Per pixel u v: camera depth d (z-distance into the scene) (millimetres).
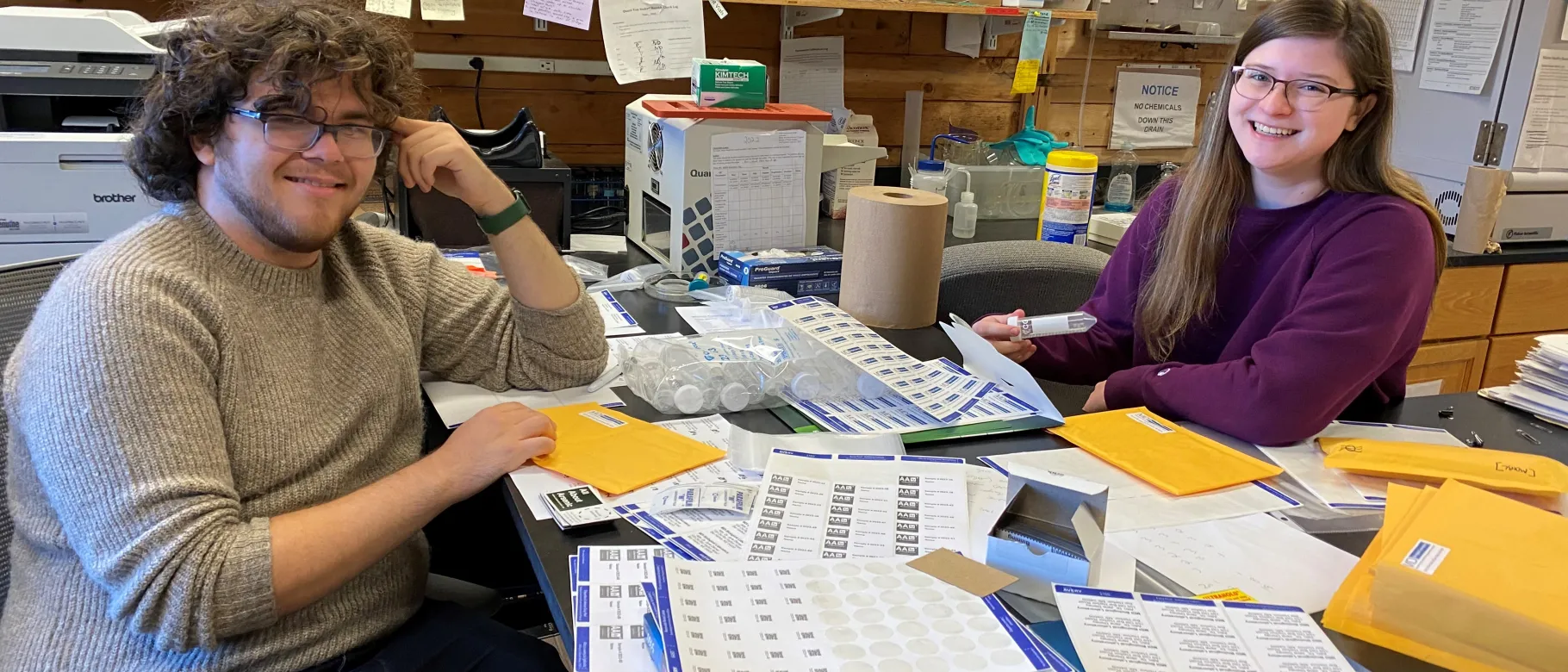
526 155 1917
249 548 891
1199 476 1097
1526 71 2150
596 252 2035
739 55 2473
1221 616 813
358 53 1011
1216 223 1510
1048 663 729
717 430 1196
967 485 1062
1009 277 1941
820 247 1936
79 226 1535
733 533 947
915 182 2455
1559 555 852
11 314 1137
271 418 993
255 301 1015
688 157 1764
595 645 765
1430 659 781
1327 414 1220
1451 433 1321
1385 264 1276
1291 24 1327
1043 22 2518
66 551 948
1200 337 1582
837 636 759
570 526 942
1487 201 2230
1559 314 2473
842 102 2586
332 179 1014
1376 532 1000
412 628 1101
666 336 1469
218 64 941
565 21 2188
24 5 1957
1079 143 2922
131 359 873
